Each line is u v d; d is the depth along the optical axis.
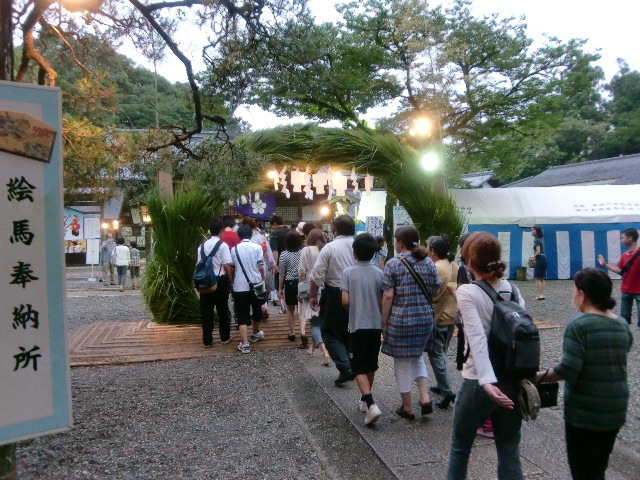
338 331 5.35
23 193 2.31
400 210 9.52
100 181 6.40
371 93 13.58
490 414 2.78
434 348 4.76
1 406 2.25
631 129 39.84
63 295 2.41
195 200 8.40
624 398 2.61
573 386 2.68
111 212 25.48
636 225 16.98
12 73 2.52
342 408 4.86
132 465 3.72
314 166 9.24
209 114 6.28
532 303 11.83
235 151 6.12
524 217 16.73
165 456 3.87
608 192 18.14
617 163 33.75
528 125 15.73
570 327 2.66
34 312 2.33
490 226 16.75
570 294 13.42
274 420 4.60
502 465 2.73
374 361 4.45
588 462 2.67
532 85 14.96
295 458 3.84
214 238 7.15
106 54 6.38
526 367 2.52
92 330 8.30
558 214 16.88
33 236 2.33
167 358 6.70
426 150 10.12
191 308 8.64
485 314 2.70
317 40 5.46
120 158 6.12
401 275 4.32
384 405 4.96
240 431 4.36
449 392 4.74
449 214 9.12
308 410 4.86
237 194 6.39
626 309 7.86
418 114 13.30
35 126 2.33
